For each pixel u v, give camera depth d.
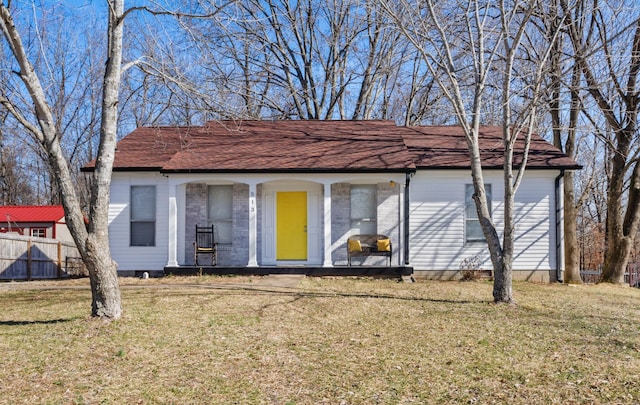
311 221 17.48
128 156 17.62
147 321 9.60
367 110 31.83
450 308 11.62
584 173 35.91
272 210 17.52
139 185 17.31
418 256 17.34
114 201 17.22
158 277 16.73
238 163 16.69
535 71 14.22
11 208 29.05
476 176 12.44
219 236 17.45
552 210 17.28
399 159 16.89
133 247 17.20
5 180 36.97
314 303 11.77
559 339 9.03
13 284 15.49
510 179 12.22
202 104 12.23
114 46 9.20
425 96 29.67
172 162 16.70
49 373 7.05
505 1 13.34
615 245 19.73
